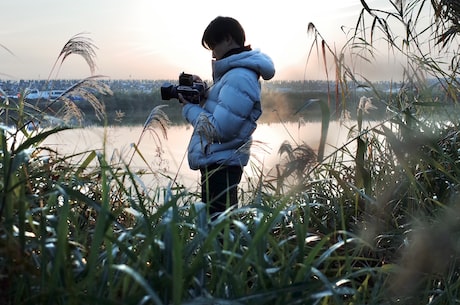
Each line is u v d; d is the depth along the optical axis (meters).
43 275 1.57
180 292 1.40
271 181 2.57
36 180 2.43
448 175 2.62
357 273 1.93
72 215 2.09
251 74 3.59
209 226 1.93
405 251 2.25
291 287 1.62
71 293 1.43
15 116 2.71
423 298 2.08
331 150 2.99
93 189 2.76
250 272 2.14
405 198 2.91
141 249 1.84
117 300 1.53
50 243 1.78
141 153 2.75
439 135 3.06
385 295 2.01
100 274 1.71
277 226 2.74
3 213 1.72
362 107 3.00
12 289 1.62
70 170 2.66
